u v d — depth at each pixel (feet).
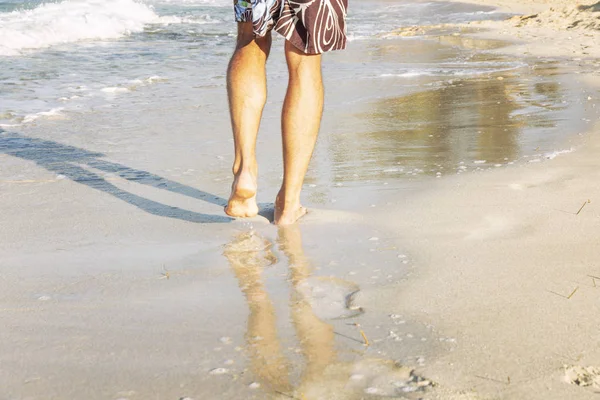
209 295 6.23
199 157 12.26
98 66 25.46
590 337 5.24
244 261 7.10
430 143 12.81
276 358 5.02
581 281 6.26
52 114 16.44
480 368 4.82
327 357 5.02
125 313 5.88
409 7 65.00
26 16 44.16
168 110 17.07
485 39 34.88
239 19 7.86
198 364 4.96
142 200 9.62
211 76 23.16
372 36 38.47
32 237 8.08
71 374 4.87
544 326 5.42
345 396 4.50
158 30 41.57
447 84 20.86
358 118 15.72
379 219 8.31
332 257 7.11
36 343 5.35
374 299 6.03
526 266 6.64
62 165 11.76
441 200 8.97
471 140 12.85
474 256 6.95
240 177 7.85
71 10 49.01
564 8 44.04
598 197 8.74
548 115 14.87
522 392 4.52
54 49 30.73
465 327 5.44
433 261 6.87
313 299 6.08
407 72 23.73
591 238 7.34
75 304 6.11
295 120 8.02
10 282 6.67
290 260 7.07
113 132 14.52
